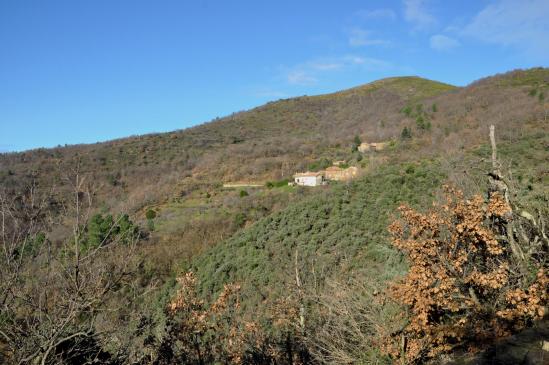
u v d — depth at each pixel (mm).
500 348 4742
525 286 6367
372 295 8133
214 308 10555
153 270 26031
